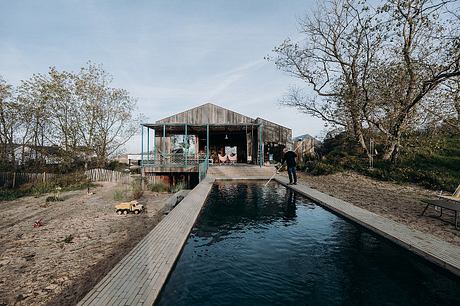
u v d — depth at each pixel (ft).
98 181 63.21
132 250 15.21
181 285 12.54
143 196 39.58
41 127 70.28
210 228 21.44
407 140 46.16
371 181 41.06
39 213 28.96
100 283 11.28
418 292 11.90
